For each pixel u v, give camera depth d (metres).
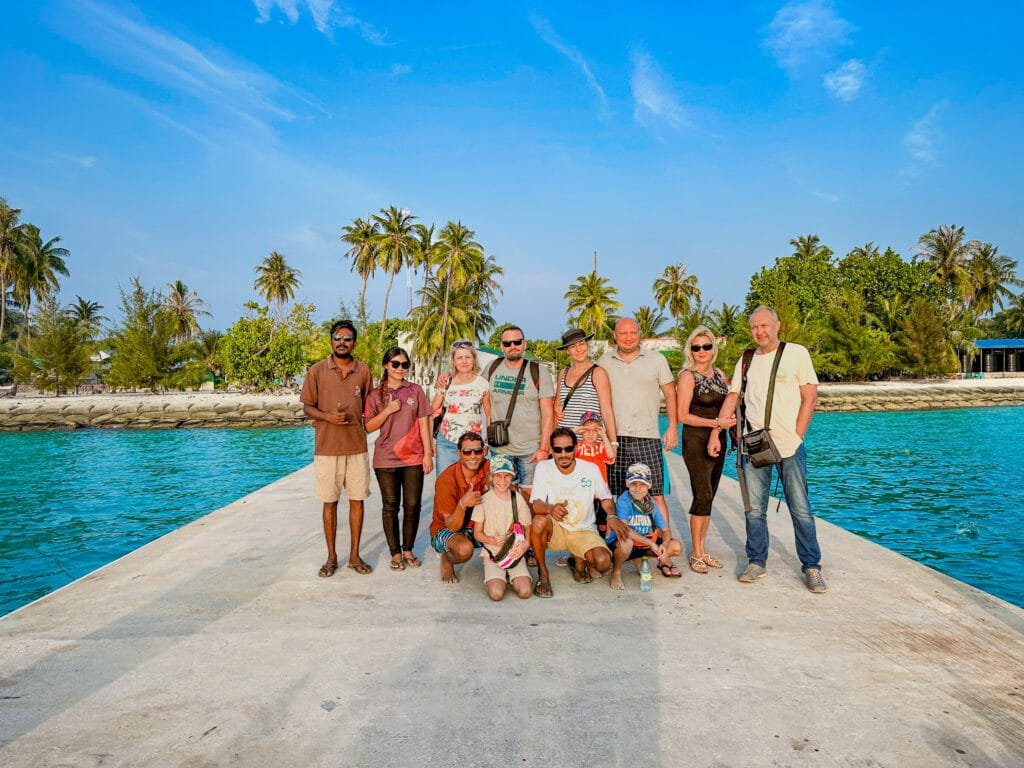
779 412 4.68
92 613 4.28
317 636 3.87
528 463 5.34
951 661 3.49
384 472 5.27
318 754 2.60
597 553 4.59
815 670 3.37
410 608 4.37
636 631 3.93
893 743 2.67
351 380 5.14
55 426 33.66
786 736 2.72
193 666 3.45
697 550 5.20
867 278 62.78
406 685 3.21
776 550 5.88
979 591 4.67
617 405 5.22
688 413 5.03
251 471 18.42
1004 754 2.59
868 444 23.12
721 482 10.02
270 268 75.50
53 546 9.62
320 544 6.18
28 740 2.70
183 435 30.41
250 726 2.82
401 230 57.59
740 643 3.73
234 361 48.62
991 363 72.19
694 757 2.56
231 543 6.21
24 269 61.62
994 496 13.24
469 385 5.61
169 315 48.00
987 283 71.06
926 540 9.76
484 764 2.52
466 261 55.91
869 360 53.94
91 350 47.44
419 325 56.84
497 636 3.86
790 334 51.06
